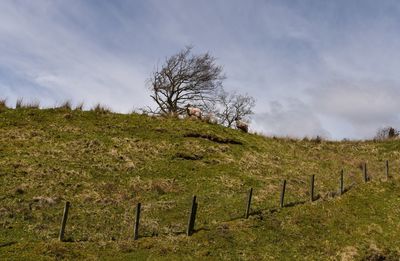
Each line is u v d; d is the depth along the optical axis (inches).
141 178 1327.5
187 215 1130.0
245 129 2006.6
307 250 1029.8
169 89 2501.2
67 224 997.2
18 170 1219.2
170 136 1667.1
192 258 918.4
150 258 893.2
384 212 1280.8
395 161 1861.5
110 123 1669.5
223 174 1456.7
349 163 1802.4
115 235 976.3
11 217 987.9
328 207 1254.9
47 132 1499.8
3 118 1540.4
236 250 976.9
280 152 1825.8
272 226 1103.0
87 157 1381.6
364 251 1053.8
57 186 1180.5
